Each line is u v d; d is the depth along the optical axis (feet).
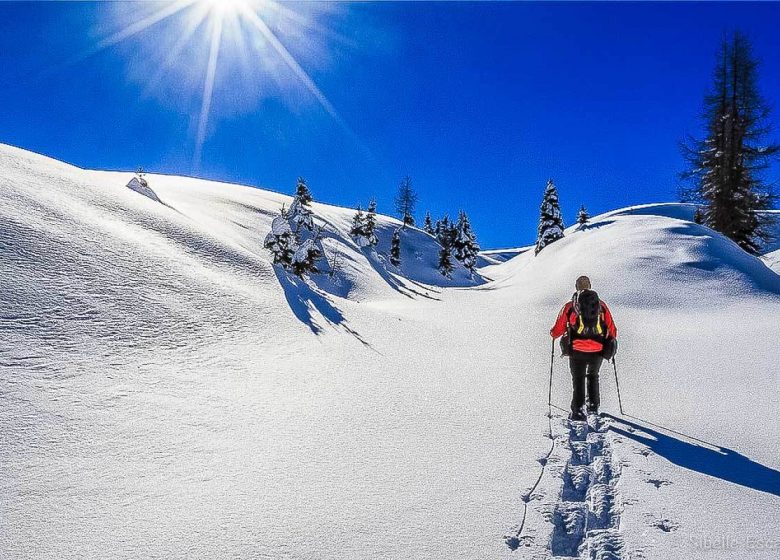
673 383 25.00
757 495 12.77
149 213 42.73
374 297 90.27
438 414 19.06
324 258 103.40
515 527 11.07
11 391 15.11
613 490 13.09
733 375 26.35
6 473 11.66
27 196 31.45
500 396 22.31
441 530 10.81
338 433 16.29
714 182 98.43
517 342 38.14
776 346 33.71
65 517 10.44
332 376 22.86
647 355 32.12
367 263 123.95
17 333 18.53
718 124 98.68
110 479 12.09
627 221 95.30
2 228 25.59
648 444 16.37
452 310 62.54
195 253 38.73
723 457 15.38
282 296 37.19
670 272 65.31
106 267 27.14
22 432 13.34
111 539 9.86
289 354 25.21
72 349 18.88
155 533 10.15
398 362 27.76
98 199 39.91
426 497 12.32
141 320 23.41
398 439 16.19
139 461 13.08
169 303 26.48
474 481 13.34
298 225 126.41
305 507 11.52
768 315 48.47
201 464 13.33
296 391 20.10
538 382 25.39
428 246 248.52
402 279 126.93
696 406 21.03
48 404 14.99
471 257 229.45
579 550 10.49
